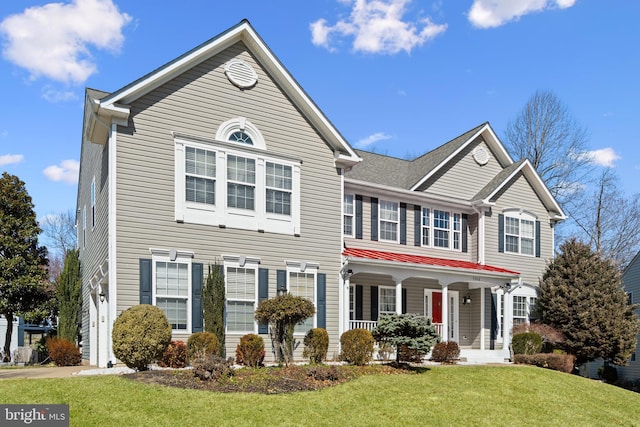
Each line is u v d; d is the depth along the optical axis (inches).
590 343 859.4
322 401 449.1
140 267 571.5
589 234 1557.6
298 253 684.7
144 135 589.0
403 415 439.8
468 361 797.2
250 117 663.8
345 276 719.1
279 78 689.0
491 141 1018.7
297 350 665.0
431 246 907.4
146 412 382.0
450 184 954.7
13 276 986.7
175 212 598.9
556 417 497.4
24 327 1318.9
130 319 506.9
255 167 661.9
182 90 618.2
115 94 567.2
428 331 620.7
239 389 456.4
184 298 594.2
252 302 641.0
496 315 930.7
